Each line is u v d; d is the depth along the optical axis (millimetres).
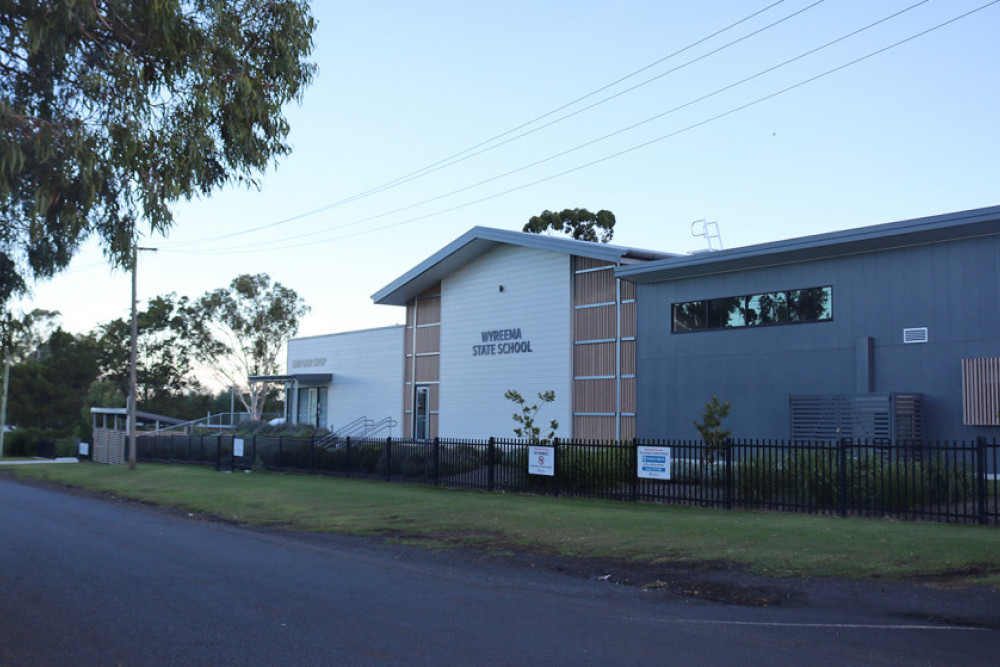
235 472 32312
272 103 11305
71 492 28094
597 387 29781
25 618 8391
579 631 7840
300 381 45625
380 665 6633
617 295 29312
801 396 22891
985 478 13938
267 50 11266
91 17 9156
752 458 17625
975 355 19688
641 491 19250
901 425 20172
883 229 20875
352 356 43844
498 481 22422
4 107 8570
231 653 7012
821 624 8164
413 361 39531
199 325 63562
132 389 37062
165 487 27094
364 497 21141
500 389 34000
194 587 10180
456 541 14531
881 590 9633
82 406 80750
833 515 15312
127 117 9875
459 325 36500
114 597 9508
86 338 87500
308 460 30344
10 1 8812
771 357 23875
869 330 21688
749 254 23844
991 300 19516
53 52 9094
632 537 13797
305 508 19906
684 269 25906
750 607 9102
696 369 25922
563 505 18156
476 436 35031
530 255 32938
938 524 13781
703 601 9508
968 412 19500
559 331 31359
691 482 18734
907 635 7672
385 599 9461
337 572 11453
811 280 23109
